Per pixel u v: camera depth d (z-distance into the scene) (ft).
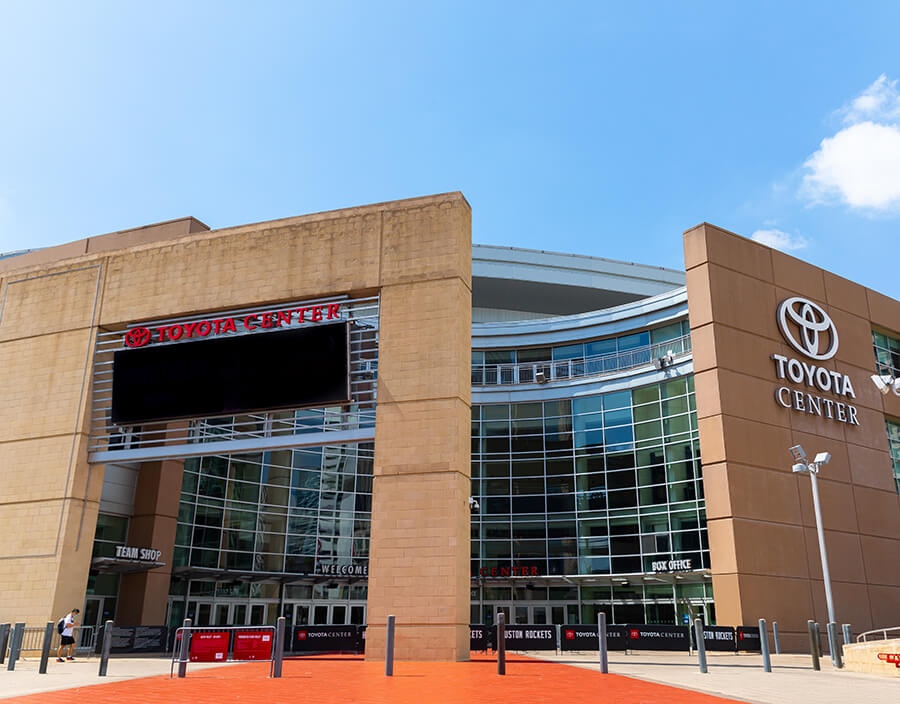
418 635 71.72
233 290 91.40
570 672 56.03
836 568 113.70
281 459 143.74
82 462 92.22
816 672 62.49
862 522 120.26
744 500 107.04
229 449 86.33
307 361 84.69
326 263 87.92
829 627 69.21
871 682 51.03
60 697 39.37
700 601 119.14
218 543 130.41
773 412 115.75
